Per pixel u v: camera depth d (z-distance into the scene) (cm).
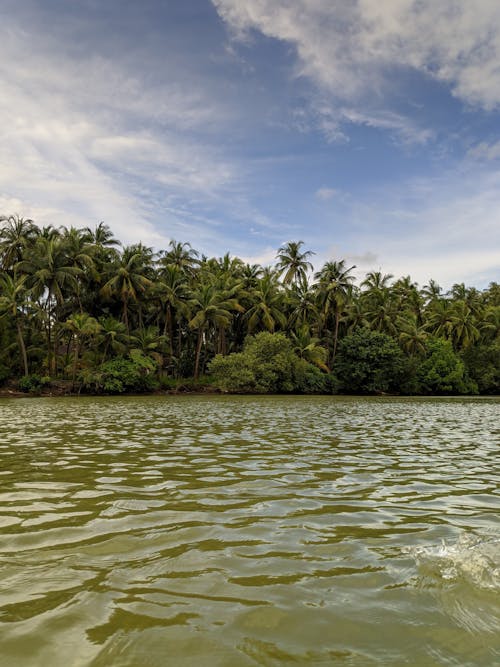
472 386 5691
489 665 258
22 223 4600
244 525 512
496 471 828
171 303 4775
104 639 282
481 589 353
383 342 5269
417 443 1205
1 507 574
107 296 4597
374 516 551
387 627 299
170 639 283
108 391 4278
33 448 1041
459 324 6122
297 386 4881
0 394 3900
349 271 5538
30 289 4153
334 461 912
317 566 400
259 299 5219
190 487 685
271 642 281
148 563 404
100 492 652
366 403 3350
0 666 253
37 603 329
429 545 452
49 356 4619
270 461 901
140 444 1116
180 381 4894
